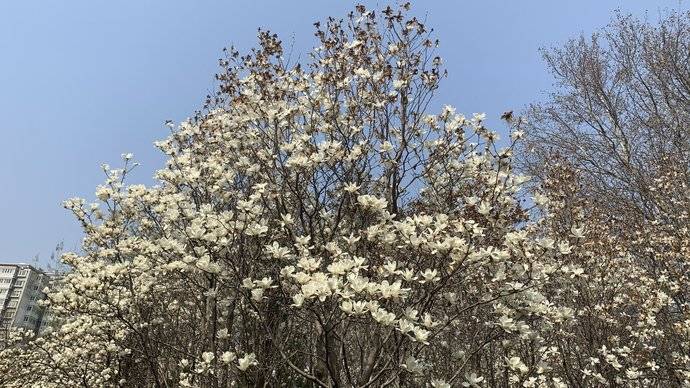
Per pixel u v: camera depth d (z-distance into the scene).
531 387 5.48
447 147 6.34
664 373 7.79
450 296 5.16
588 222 7.86
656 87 14.87
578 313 7.45
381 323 3.91
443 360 6.09
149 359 6.59
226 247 5.16
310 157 5.79
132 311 7.32
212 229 5.12
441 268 4.82
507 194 5.83
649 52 15.02
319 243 5.98
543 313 5.05
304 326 6.69
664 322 7.92
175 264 5.35
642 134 14.34
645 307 7.47
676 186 9.93
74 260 7.62
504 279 4.99
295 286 4.93
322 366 6.03
